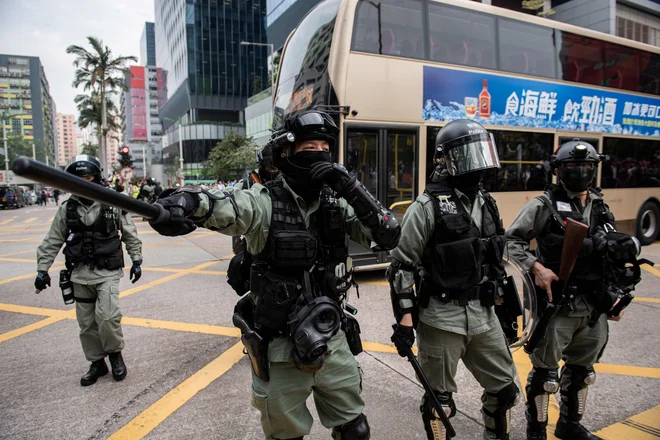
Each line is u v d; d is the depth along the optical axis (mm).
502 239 2166
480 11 6906
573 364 2512
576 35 8047
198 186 1531
